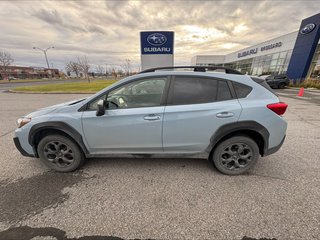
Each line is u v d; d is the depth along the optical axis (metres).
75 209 2.28
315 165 3.27
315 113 7.64
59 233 1.95
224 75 2.86
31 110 8.48
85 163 3.39
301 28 21.33
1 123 6.17
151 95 2.84
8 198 2.48
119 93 2.89
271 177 2.91
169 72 2.88
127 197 2.48
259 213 2.18
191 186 2.70
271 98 2.82
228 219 2.10
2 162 3.45
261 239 1.86
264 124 2.75
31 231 1.97
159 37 13.77
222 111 2.70
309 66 20.58
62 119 2.85
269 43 28.39
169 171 3.11
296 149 3.94
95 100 2.88
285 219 2.08
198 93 2.80
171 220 2.10
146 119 2.76
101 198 2.47
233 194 2.52
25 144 3.03
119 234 1.94
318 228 1.96
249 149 2.90
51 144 3.04
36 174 3.06
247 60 35.94
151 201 2.40
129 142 2.90
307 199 2.40
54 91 17.17
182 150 2.93
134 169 3.19
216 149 2.90
